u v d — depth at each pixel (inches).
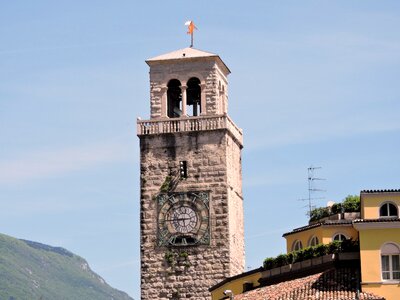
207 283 6791.3
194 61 7003.0
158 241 6855.3
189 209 6860.2
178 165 6894.7
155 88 7012.8
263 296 5300.2
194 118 6914.4
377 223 5103.3
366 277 5083.7
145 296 6830.7
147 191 6899.6
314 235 5782.5
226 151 6889.8
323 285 5182.1
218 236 6820.9
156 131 6929.1
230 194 6914.4
